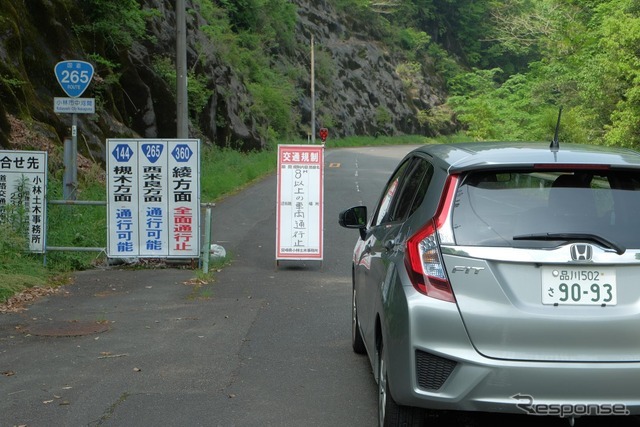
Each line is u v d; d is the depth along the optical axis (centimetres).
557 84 4234
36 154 1110
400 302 439
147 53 3058
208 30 4547
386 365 463
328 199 2378
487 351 416
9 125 1645
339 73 7981
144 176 1135
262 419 538
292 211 1199
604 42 2816
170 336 766
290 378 632
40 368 654
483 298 419
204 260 1120
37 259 1112
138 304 914
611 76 2747
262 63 6103
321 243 1198
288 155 1198
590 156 457
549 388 410
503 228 430
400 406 455
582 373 409
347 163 4434
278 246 1198
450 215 439
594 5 4131
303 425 527
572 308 416
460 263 424
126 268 1153
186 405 564
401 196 555
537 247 420
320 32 8181
